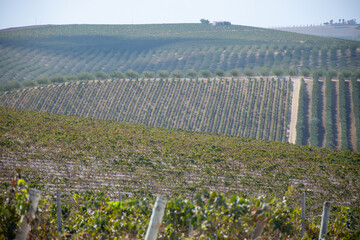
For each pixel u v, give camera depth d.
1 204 13.91
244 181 46.06
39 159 48.31
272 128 137.00
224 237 14.53
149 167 49.50
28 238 13.94
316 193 44.00
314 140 128.38
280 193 42.50
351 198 44.22
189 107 153.62
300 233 22.28
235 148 65.56
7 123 66.88
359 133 131.50
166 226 15.42
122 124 82.56
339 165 59.16
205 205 14.71
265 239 16.03
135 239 16.67
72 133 65.06
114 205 18.22
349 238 23.30
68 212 23.95
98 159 51.09
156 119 146.25
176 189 41.72
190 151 59.47
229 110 150.75
